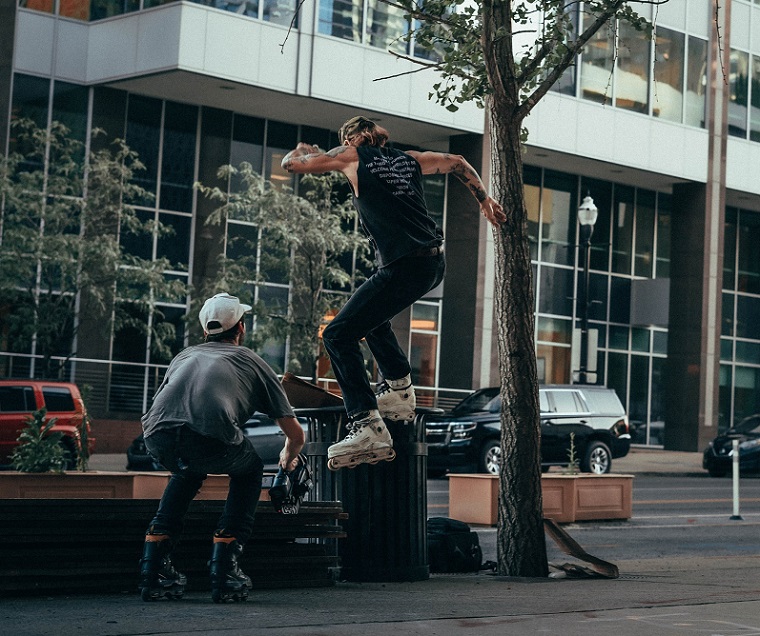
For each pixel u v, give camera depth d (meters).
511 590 7.80
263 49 29.70
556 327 39.12
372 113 31.97
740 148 41.31
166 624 5.36
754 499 22.66
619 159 37.59
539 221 38.81
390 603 6.52
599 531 16.39
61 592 6.68
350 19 31.12
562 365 39.28
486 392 24.95
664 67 38.97
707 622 5.78
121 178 26.67
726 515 19.31
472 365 35.06
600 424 24.94
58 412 21.31
